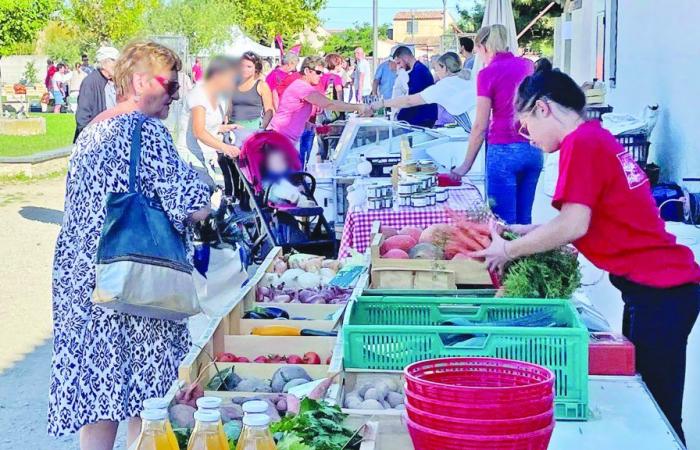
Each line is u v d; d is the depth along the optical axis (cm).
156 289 336
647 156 716
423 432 231
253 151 869
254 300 438
